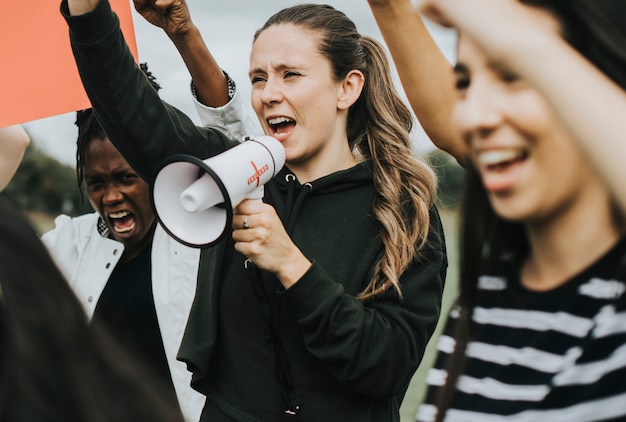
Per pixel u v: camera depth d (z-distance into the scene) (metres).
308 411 2.22
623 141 0.96
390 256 2.23
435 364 1.61
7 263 0.94
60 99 2.59
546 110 1.24
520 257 1.48
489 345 1.46
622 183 0.96
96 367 0.97
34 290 0.94
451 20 1.05
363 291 2.24
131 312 2.82
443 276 2.40
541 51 1.00
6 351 0.92
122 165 2.83
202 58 2.80
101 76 2.27
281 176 2.42
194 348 2.29
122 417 0.96
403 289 2.26
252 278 2.23
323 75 2.32
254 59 2.38
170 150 2.38
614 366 1.25
